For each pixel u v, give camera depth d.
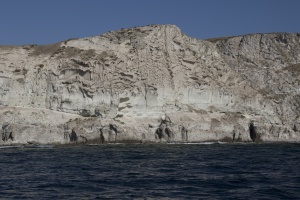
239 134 100.62
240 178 39.88
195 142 95.94
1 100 97.44
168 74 106.81
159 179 39.41
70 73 101.75
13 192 33.00
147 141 95.25
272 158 60.47
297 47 138.12
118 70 103.62
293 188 34.62
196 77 109.56
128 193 32.88
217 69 117.25
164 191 33.62
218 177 40.62
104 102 98.62
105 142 92.50
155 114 100.81
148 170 46.25
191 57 113.75
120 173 43.72
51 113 96.25
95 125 93.19
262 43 137.62
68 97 98.19
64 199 30.56
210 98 108.50
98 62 103.00
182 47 113.94
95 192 33.25
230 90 112.50
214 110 107.50
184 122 97.19
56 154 66.44
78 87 99.12
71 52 106.81
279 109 119.75
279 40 139.12
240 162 54.53
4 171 45.12
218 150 75.31
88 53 106.62
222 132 99.19
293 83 128.25
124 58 106.25
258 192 33.03
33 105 98.00
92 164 52.09
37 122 92.31
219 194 32.38
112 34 112.31
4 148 81.00
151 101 101.19
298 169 47.19
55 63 102.81
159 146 84.94
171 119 97.56
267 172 44.44
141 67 105.81
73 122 94.38
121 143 92.56
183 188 34.84
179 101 104.88
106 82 100.62
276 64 133.75
